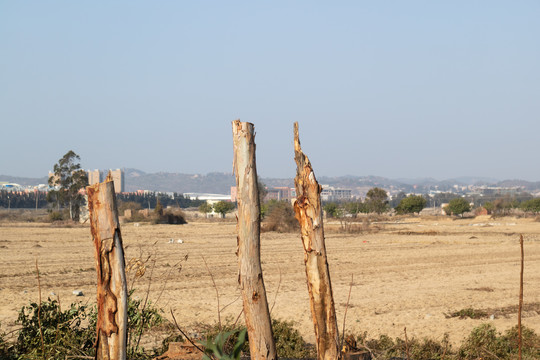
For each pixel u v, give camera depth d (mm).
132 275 19219
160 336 9844
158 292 16078
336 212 84500
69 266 22828
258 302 4637
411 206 105500
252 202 4668
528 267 23766
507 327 12047
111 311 4586
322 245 4668
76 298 15000
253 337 4621
